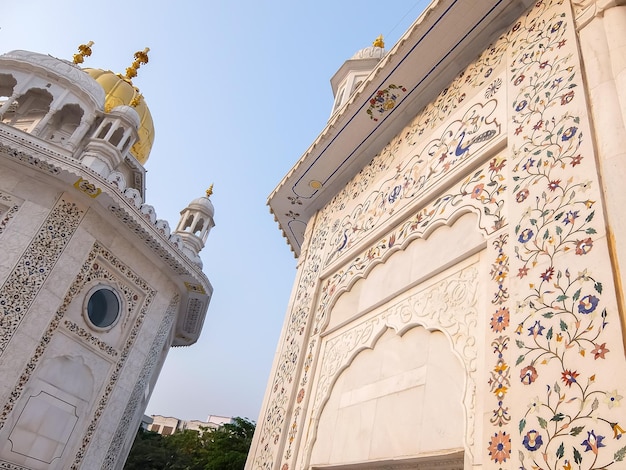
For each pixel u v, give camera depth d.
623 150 2.88
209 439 29.52
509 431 2.74
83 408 9.91
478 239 3.86
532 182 3.46
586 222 2.86
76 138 12.05
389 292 4.85
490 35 5.17
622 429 2.13
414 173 5.38
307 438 5.03
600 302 2.53
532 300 2.95
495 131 4.25
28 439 8.81
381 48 9.16
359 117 6.50
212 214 17.00
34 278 9.23
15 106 13.57
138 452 26.30
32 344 8.98
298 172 7.67
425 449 3.44
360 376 4.71
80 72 12.98
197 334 15.05
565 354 2.57
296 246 9.27
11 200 9.59
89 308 10.25
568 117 3.42
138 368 11.16
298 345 6.17
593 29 3.66
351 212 6.58
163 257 11.73
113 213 10.47
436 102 5.71
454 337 3.69
